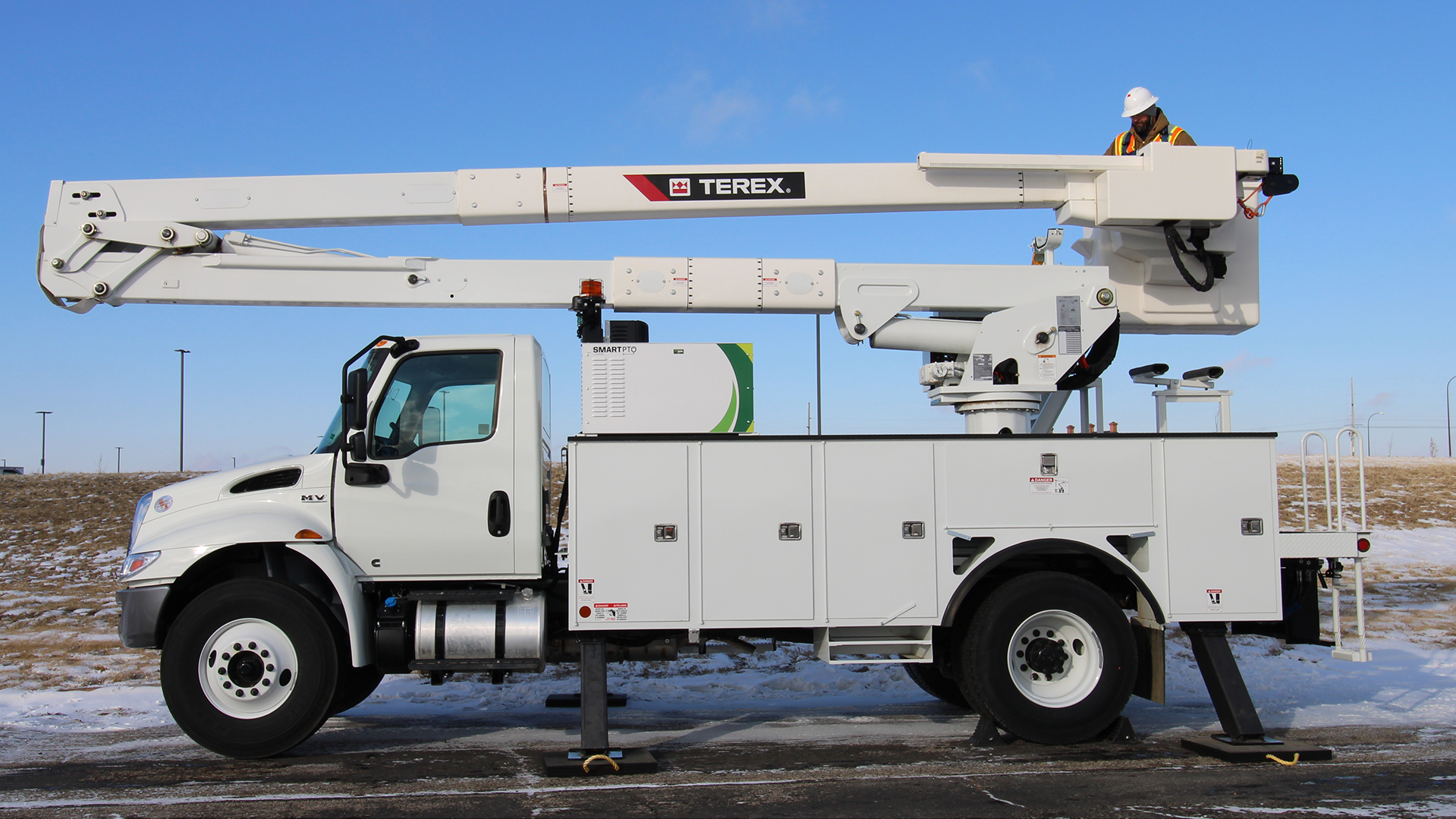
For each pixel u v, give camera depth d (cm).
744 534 589
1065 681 612
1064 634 615
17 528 2317
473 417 611
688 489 588
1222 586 618
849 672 895
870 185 691
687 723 693
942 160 678
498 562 600
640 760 550
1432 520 2295
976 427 699
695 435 592
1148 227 700
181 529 584
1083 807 474
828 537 595
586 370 602
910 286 693
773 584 589
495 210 668
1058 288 699
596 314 633
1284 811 468
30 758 588
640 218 686
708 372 605
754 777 531
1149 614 616
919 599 598
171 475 3334
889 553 598
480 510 600
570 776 534
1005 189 697
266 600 567
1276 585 620
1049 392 702
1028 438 613
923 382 722
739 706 763
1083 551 610
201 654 565
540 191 670
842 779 528
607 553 580
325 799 490
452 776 537
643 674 898
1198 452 625
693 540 586
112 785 520
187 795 497
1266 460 628
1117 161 683
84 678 898
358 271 666
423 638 588
